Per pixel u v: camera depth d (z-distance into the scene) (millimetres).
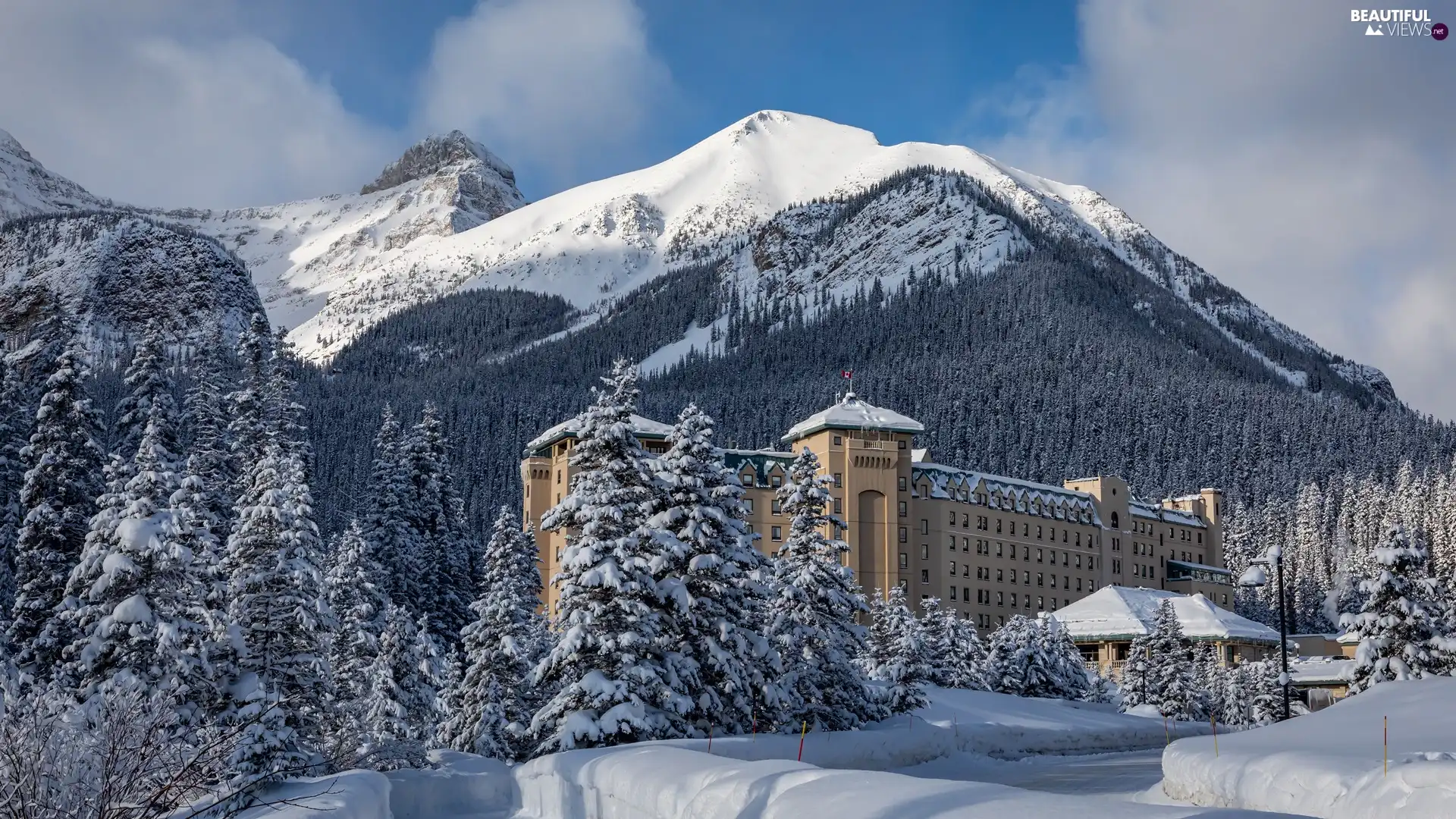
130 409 87062
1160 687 105000
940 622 103062
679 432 52531
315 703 43375
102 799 17078
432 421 109250
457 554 106250
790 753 45219
